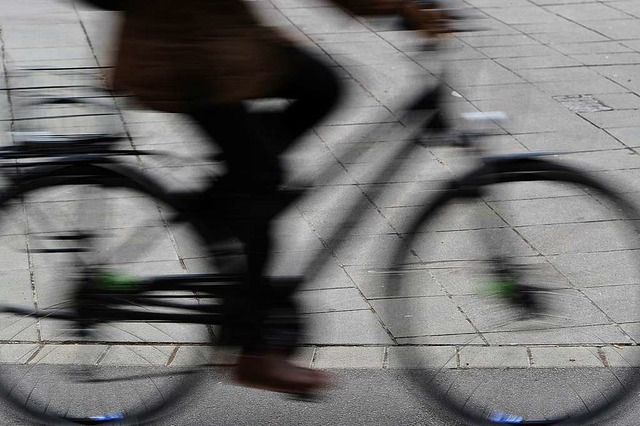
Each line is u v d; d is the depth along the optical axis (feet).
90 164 12.97
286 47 12.22
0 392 14.26
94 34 33.81
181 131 24.99
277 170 12.47
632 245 14.44
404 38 33.63
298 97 12.35
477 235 13.61
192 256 13.15
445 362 14.30
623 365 14.64
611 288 16.07
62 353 14.25
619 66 31.35
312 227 19.79
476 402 14.16
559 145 24.90
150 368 14.25
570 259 16.67
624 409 14.29
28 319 14.26
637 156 24.25
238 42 11.97
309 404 14.57
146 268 13.29
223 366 13.42
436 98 13.00
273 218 12.60
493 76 30.04
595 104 27.89
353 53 32.07
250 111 12.35
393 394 14.82
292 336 12.97
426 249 13.79
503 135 25.45
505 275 13.75
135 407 14.11
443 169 22.54
